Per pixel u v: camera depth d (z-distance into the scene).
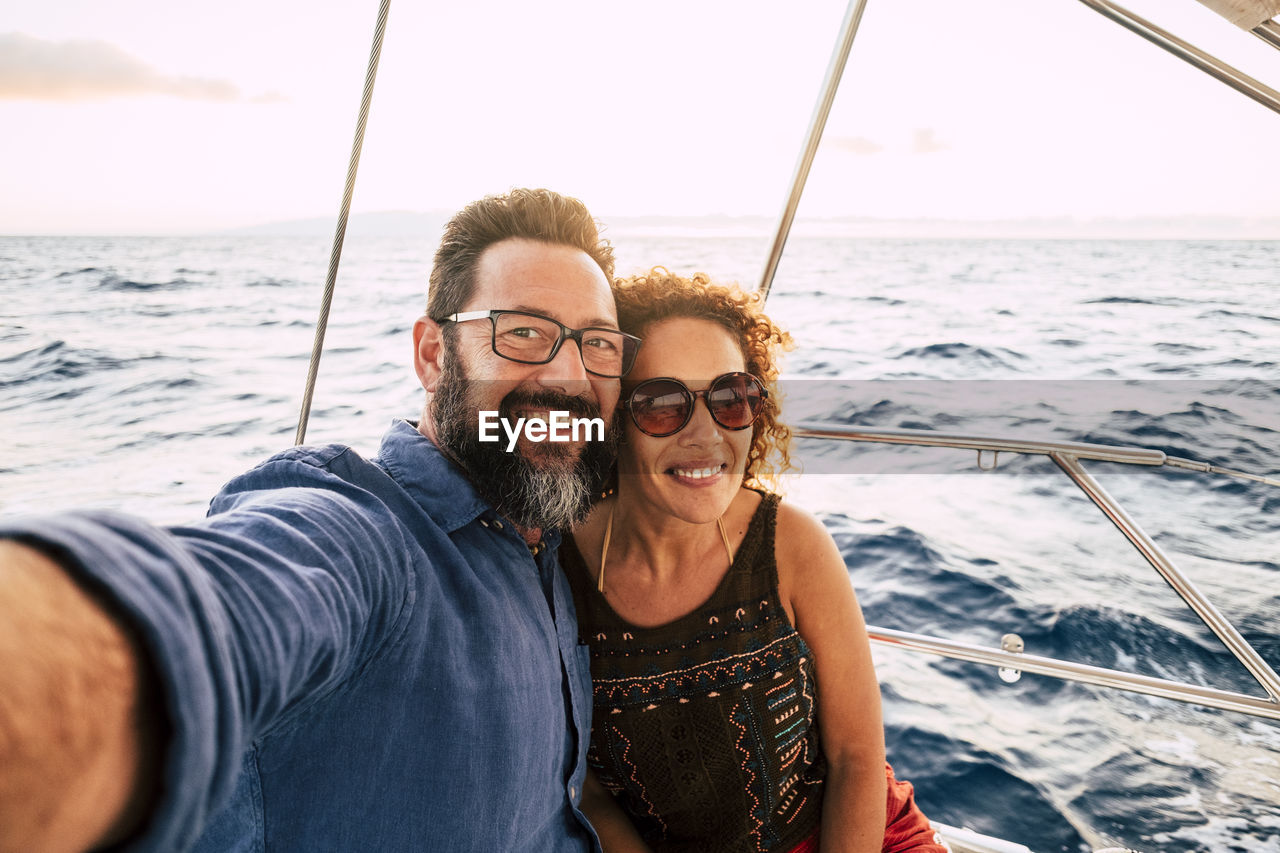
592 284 0.80
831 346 9.53
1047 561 3.95
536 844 0.76
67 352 8.94
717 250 15.99
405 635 0.62
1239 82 1.41
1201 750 2.47
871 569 3.82
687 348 0.95
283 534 0.50
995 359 8.91
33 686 0.24
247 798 0.58
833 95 1.60
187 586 0.31
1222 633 1.56
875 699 1.11
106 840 0.27
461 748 0.64
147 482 5.69
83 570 0.27
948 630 3.29
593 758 1.03
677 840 1.05
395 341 9.27
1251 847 2.06
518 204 0.81
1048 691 2.78
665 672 1.01
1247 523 4.48
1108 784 2.30
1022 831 2.13
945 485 4.95
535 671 0.73
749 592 1.04
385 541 0.60
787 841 1.07
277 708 0.39
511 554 0.78
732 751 1.01
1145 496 4.88
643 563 1.02
